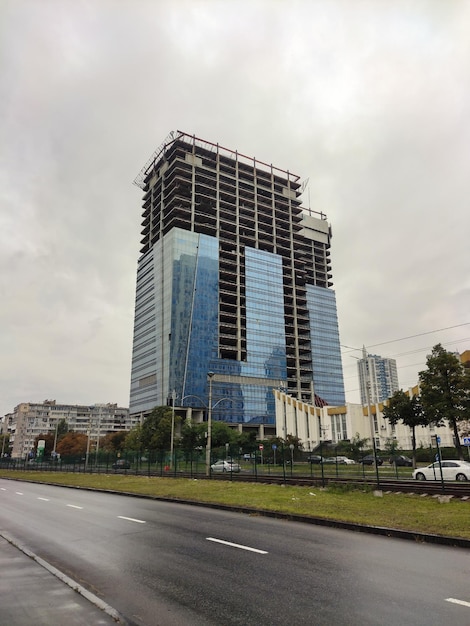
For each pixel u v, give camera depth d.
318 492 21.69
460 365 38.31
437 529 11.09
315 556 8.91
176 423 88.69
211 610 5.88
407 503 16.94
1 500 21.61
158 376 116.44
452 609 5.84
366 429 86.81
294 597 6.37
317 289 155.00
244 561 8.50
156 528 12.61
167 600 6.27
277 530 12.20
